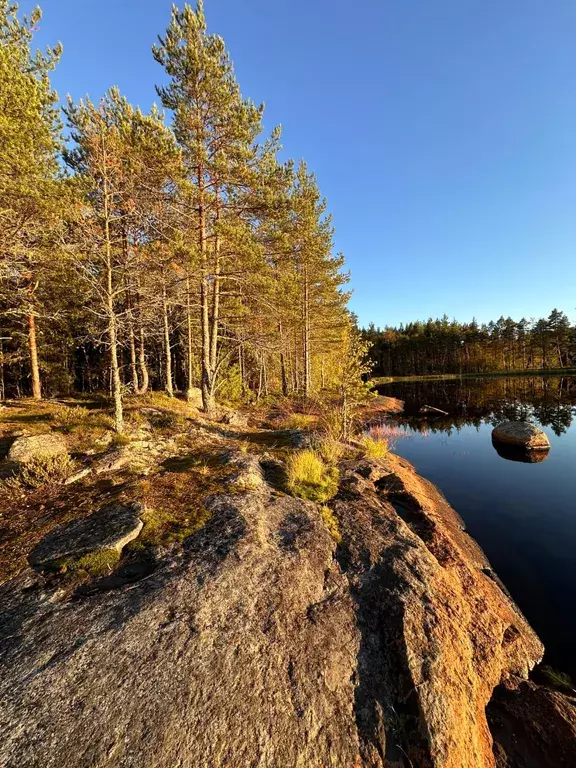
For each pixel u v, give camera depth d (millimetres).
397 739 3033
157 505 5773
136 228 13180
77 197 9781
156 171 11312
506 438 16719
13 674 2848
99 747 2457
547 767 3367
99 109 9750
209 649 3238
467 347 78500
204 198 12766
